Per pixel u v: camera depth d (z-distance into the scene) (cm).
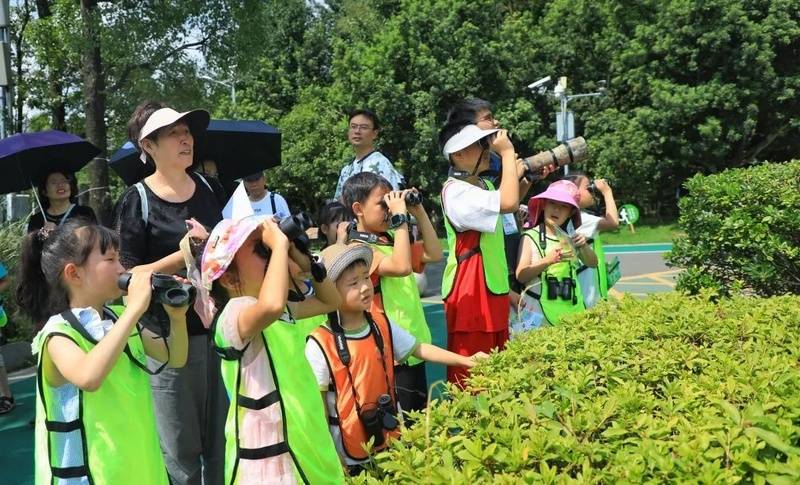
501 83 2333
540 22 2595
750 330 316
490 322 378
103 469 239
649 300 393
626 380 260
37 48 1225
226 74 1338
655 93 2189
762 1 2147
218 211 353
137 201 329
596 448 190
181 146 334
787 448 178
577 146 420
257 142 611
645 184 2323
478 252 380
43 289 267
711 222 538
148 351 268
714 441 191
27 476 454
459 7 2309
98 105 1220
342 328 308
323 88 2573
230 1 1242
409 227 387
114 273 258
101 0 1202
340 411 298
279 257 237
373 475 210
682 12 2122
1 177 523
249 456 243
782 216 504
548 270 441
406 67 2311
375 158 543
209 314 264
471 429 215
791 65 2195
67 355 235
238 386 247
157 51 1236
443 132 393
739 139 2186
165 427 326
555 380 254
